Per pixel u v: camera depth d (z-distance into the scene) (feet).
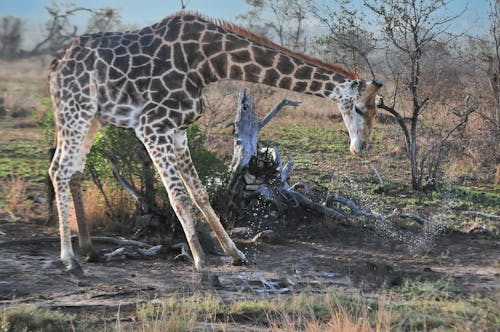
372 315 43.96
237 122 74.64
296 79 56.80
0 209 75.00
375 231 71.56
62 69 57.62
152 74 56.34
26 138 119.03
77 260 58.49
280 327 42.04
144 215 68.08
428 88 114.93
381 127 130.41
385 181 93.71
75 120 56.90
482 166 104.42
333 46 101.81
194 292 47.70
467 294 50.83
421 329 42.06
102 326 41.39
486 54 113.91
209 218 59.11
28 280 51.90
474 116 118.42
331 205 76.02
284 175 76.13
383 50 102.17
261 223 71.92
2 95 163.22
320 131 132.16
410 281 53.88
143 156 68.49
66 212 56.13
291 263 60.49
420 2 90.22
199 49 56.85
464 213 79.10
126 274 55.01
